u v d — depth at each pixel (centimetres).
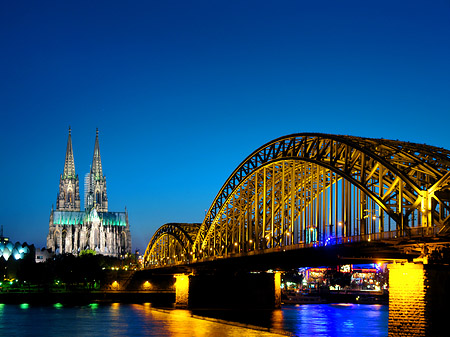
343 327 14725
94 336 12938
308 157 11944
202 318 16975
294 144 12825
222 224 17825
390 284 8631
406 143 10312
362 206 9912
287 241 13212
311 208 12312
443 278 8381
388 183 10206
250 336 12538
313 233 12156
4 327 15000
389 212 8975
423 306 8231
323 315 18738
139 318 17388
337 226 10831
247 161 15488
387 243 8931
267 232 15038
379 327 14750
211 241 19100
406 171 9725
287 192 14312
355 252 10081
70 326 15162
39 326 15225
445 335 8250
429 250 8375
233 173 16488
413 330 8306
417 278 8319
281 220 13512
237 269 18125
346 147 10281
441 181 8500
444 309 8312
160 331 13712
